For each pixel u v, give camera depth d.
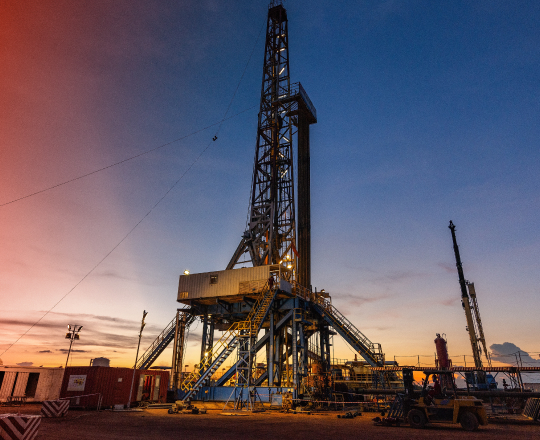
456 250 55.50
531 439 14.80
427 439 14.64
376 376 34.69
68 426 17.11
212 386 35.25
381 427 18.98
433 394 19.66
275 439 14.26
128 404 28.36
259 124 51.62
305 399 30.61
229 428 17.56
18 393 30.23
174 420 20.86
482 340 50.94
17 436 11.06
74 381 28.50
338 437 15.10
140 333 30.33
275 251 44.66
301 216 51.88
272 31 57.34
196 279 39.53
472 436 15.70
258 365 42.16
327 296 42.56
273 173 47.69
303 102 52.00
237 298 37.72
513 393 23.33
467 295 53.00
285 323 38.53
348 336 38.34
